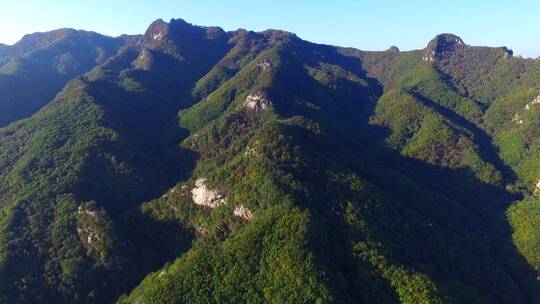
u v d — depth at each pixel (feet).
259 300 475.31
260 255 512.63
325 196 599.16
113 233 627.87
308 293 465.47
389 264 522.88
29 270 589.73
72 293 575.79
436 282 521.65
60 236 631.15
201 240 604.90
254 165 631.97
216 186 644.27
